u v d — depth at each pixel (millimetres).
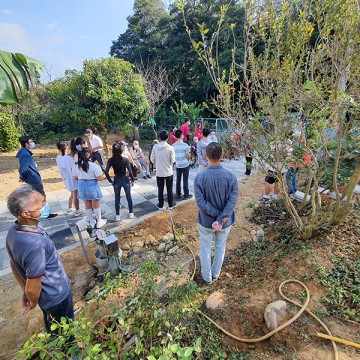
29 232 1771
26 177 4758
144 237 4312
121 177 4711
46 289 1898
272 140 2697
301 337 1995
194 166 9180
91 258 3830
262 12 2479
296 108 2865
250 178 7137
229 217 2695
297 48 2365
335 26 2154
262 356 1966
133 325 1811
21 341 2559
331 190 4453
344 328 2031
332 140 3127
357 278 2428
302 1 2463
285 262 2916
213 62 2809
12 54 2148
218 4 15891
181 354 1243
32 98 15641
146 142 16359
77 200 5238
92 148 7512
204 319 2359
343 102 2115
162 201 5371
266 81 2688
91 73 9891
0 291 3293
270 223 4188
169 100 23203
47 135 18312
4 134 12969
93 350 1318
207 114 18750
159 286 3039
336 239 3021
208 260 2881
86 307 2016
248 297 2549
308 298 2297
